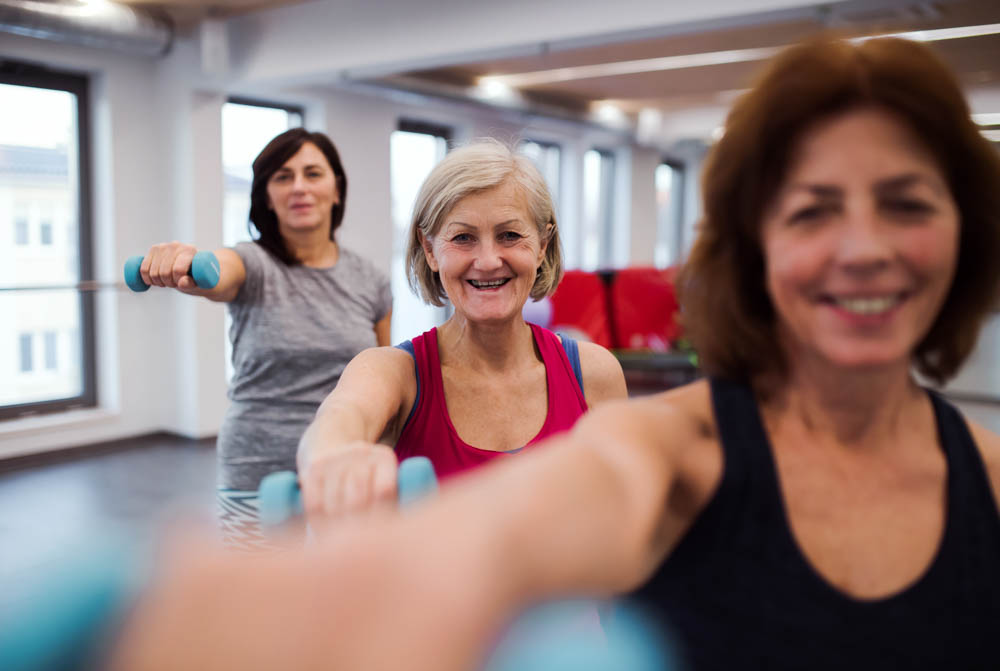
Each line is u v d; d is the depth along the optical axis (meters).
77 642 0.15
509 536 0.26
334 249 2.07
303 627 0.18
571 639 0.25
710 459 0.56
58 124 5.09
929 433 0.61
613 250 9.95
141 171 5.36
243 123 5.96
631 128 8.89
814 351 0.56
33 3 4.09
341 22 4.64
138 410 5.43
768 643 0.54
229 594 0.18
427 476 0.47
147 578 0.17
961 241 0.59
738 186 0.56
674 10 3.61
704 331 0.61
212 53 4.98
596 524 0.32
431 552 0.23
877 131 0.51
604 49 5.61
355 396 0.99
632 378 7.01
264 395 1.84
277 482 0.47
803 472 0.57
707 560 0.55
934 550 0.57
